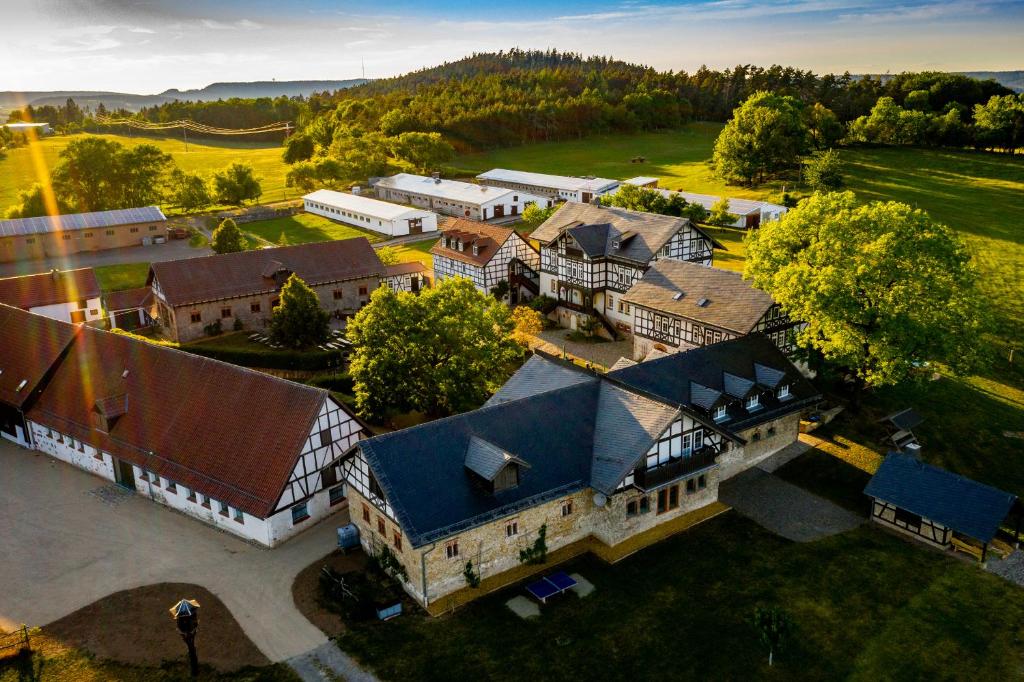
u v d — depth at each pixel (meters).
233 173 131.62
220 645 30.88
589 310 70.56
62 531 39.25
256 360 63.03
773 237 51.81
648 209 99.44
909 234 45.75
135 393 44.53
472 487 34.09
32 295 68.62
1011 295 74.81
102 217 104.81
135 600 33.75
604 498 36.12
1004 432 49.22
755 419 44.03
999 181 126.94
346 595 33.53
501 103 193.50
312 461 38.50
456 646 30.55
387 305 48.31
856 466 44.78
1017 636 31.27
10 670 29.67
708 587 34.28
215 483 38.62
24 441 49.41
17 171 163.12
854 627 31.83
